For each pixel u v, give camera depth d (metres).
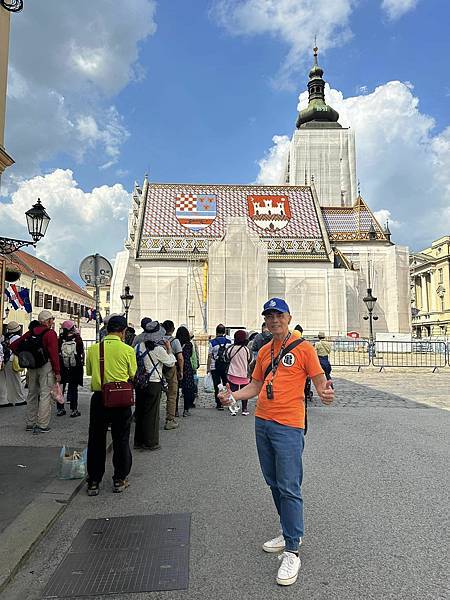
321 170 68.75
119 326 5.99
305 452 7.42
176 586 3.54
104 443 5.70
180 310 51.03
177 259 51.78
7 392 11.49
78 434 8.50
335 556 3.96
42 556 4.07
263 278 49.88
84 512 5.05
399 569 3.73
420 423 9.92
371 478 6.04
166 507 5.15
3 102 9.67
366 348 28.61
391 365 25.36
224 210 56.19
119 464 5.71
